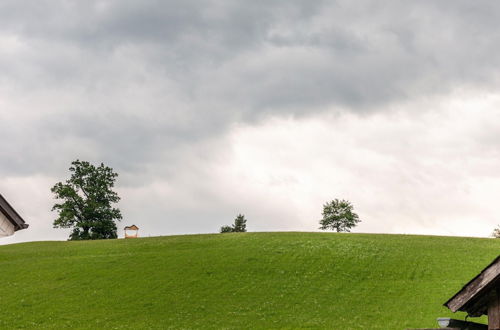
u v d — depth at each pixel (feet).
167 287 188.03
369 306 167.84
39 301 173.06
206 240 267.80
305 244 245.65
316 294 180.34
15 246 283.79
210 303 171.83
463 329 51.67
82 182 424.87
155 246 259.80
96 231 414.82
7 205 57.57
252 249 237.66
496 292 44.47
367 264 213.46
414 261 217.56
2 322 153.58
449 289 182.60
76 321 155.33
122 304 171.12
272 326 150.00
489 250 236.63
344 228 510.17
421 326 147.02
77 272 206.80
